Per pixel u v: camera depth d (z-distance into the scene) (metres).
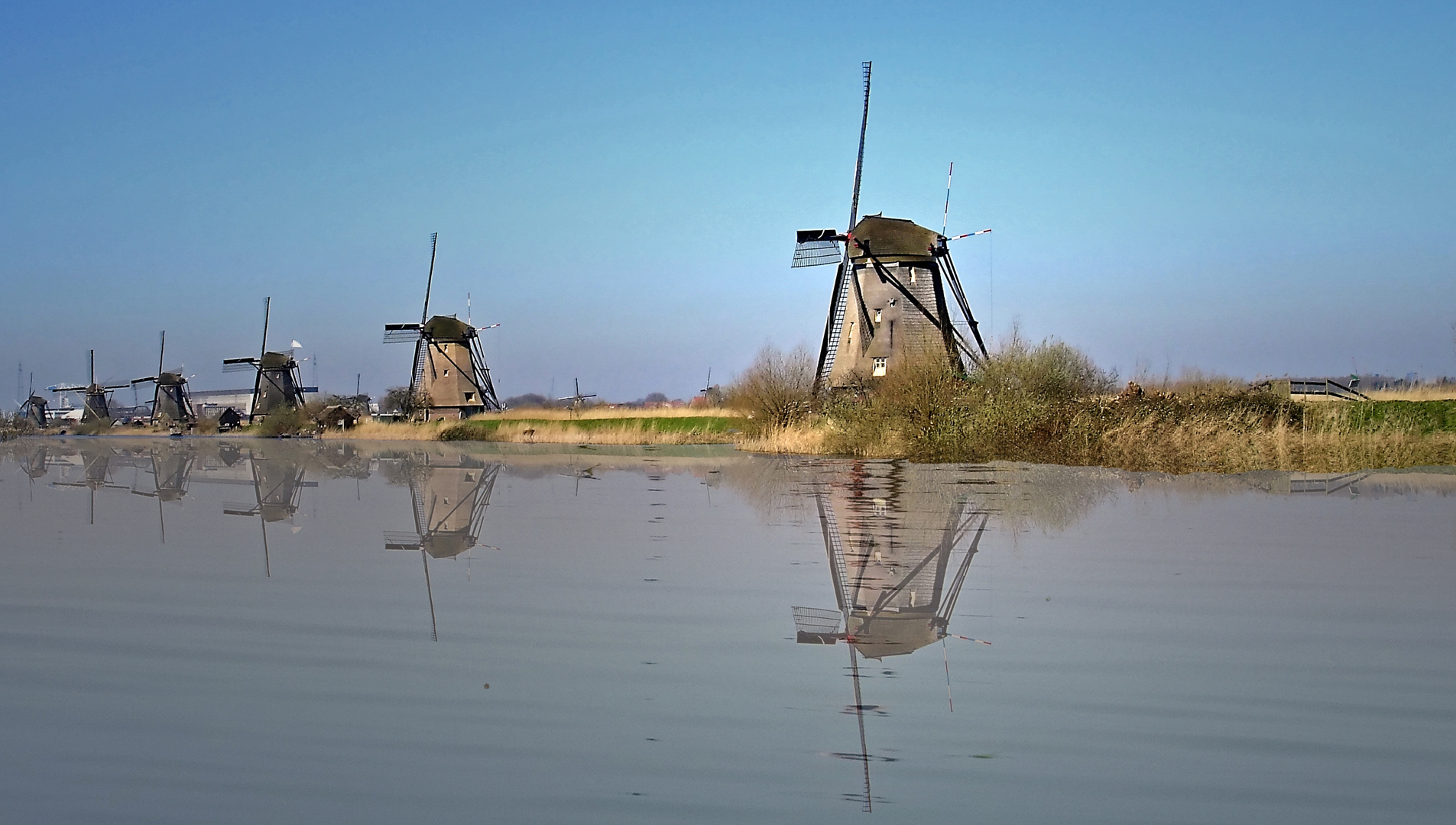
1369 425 29.05
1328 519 16.56
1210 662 8.52
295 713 7.43
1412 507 17.91
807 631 9.58
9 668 8.58
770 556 13.49
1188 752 6.63
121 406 133.88
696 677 8.20
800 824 5.65
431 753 6.66
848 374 44.44
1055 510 17.81
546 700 7.64
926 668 8.40
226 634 9.60
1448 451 25.94
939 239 46.97
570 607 10.63
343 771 6.41
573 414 63.72
